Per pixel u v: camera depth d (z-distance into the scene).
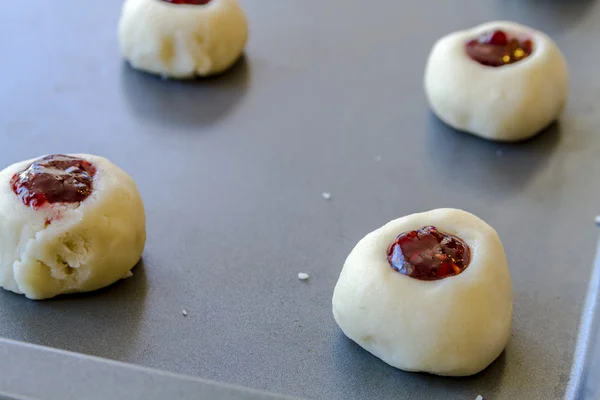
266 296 0.25
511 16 0.35
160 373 0.20
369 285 0.23
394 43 0.34
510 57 0.30
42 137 0.30
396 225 0.24
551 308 0.25
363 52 0.34
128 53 0.32
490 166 0.29
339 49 0.34
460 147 0.30
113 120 0.31
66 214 0.24
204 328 0.24
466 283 0.23
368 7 0.36
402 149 0.30
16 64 0.33
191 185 0.28
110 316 0.24
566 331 0.24
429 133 0.30
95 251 0.24
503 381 0.23
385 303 0.23
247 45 0.34
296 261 0.26
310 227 0.27
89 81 0.32
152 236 0.27
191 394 0.20
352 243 0.27
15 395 0.20
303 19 0.35
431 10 0.36
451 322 0.23
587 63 0.33
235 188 0.28
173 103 0.31
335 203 0.28
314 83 0.32
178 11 0.31
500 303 0.23
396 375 0.23
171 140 0.30
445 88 0.30
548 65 0.29
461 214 0.24
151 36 0.31
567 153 0.29
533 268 0.26
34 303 0.25
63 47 0.34
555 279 0.26
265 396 0.20
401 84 0.32
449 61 0.30
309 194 0.28
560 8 0.35
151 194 0.28
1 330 0.24
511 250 0.26
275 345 0.24
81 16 0.35
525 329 0.24
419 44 0.34
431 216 0.24
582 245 0.27
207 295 0.25
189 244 0.26
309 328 0.24
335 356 0.24
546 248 0.26
